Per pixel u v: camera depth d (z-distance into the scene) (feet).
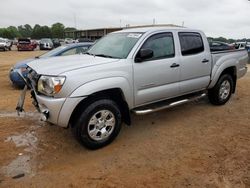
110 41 16.46
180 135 15.14
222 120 17.62
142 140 14.47
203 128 16.19
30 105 20.75
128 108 14.28
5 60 64.85
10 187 10.29
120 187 10.31
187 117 18.12
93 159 12.46
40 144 13.98
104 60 13.75
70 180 10.79
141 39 14.66
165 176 11.01
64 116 12.13
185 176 11.00
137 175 11.10
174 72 15.98
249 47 71.92
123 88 13.51
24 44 108.58
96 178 10.92
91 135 12.99
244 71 22.26
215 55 18.98
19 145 13.83
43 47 116.67
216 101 20.35
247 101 22.54
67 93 11.96
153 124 16.80
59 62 13.91
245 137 14.87
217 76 19.19
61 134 15.23
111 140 13.88
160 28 15.85
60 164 12.03
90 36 212.43
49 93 12.26
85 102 12.80
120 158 12.51
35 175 11.12
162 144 13.98
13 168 11.64
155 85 15.17
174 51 16.11
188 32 17.21
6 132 15.44
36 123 16.89
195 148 13.50
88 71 12.49
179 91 16.74
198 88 18.20
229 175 11.06
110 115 13.53
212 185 10.41
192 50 17.25
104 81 12.75
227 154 12.84
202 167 11.67
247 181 10.65
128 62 13.85
